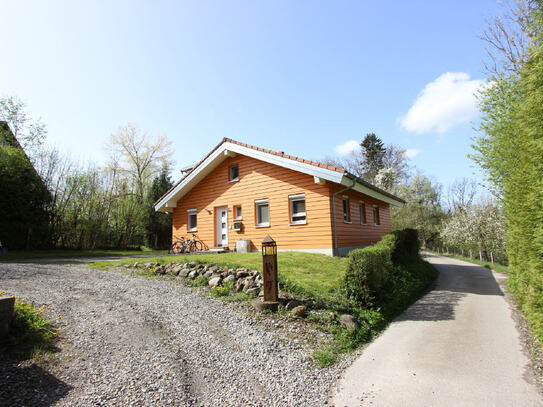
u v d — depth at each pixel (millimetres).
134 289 6797
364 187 13031
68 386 2998
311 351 4211
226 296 6285
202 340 4285
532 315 4820
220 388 3180
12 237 15352
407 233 13023
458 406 2932
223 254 11188
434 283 10781
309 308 5617
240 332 4625
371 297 6262
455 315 6309
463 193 40375
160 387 3090
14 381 2949
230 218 14344
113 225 21984
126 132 31516
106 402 2779
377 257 7086
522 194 5609
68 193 18688
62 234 18234
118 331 4410
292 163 11562
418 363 3953
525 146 5234
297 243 12086
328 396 3160
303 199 12352
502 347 4469
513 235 6953
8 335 3705
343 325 5082
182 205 16531
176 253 14883
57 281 7273
